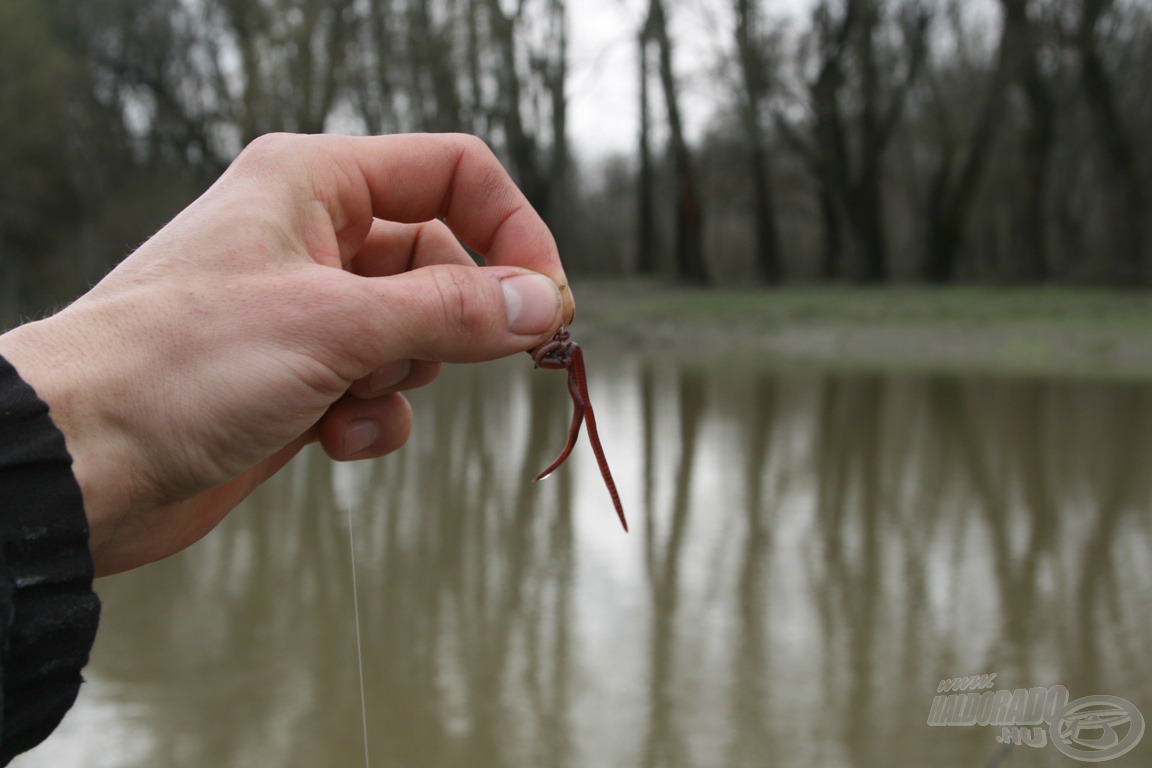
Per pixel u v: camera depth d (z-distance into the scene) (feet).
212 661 11.23
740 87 91.50
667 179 142.31
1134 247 77.46
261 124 84.33
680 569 14.48
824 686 10.60
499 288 3.91
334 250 4.00
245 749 9.28
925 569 14.42
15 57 81.05
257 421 3.50
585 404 4.09
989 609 12.80
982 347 44.88
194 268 3.56
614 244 164.35
